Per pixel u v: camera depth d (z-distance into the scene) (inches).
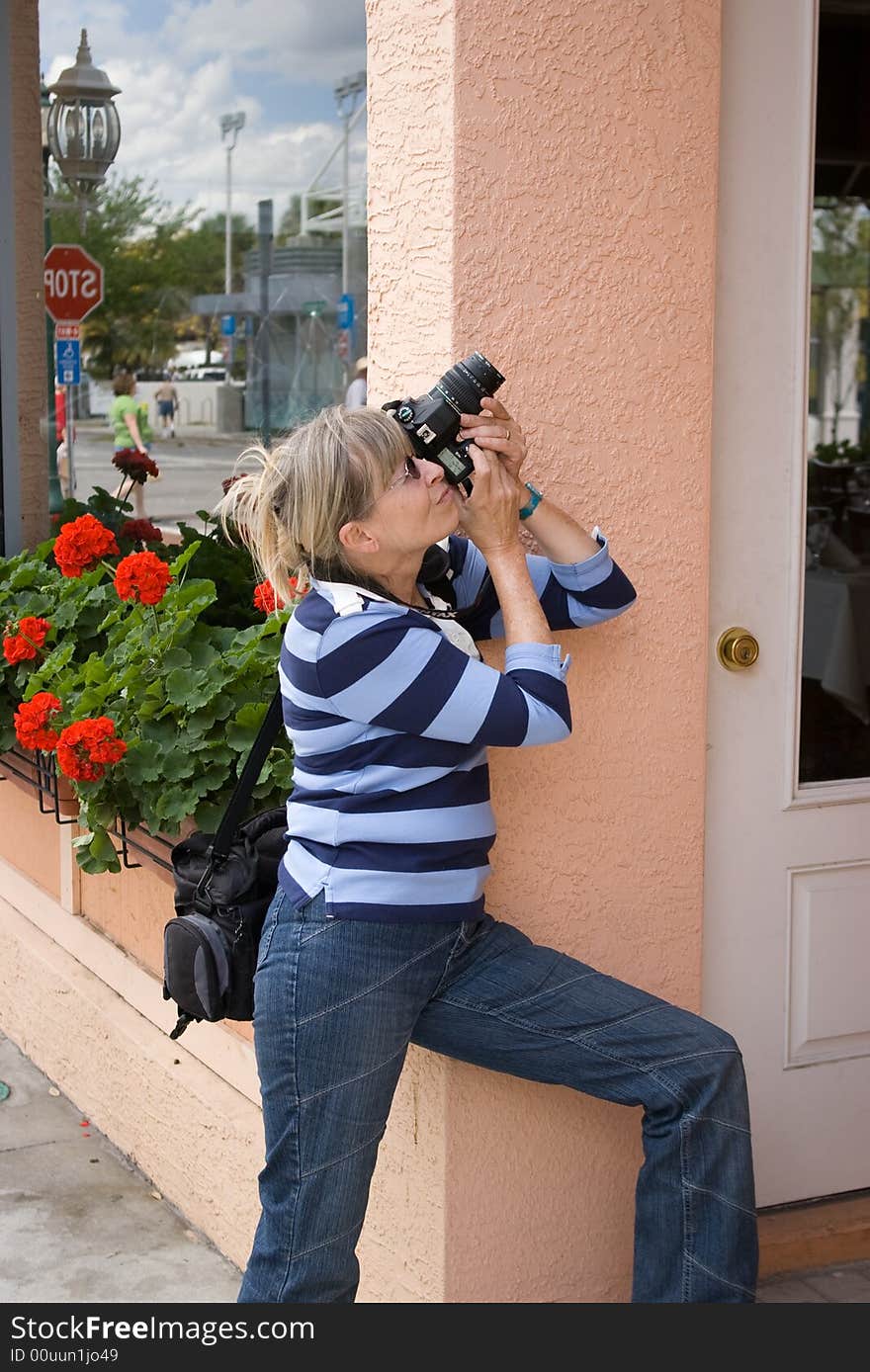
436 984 83.1
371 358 98.9
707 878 109.9
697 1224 82.4
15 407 185.2
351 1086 80.6
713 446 104.6
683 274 97.2
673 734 102.1
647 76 94.1
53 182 218.5
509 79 90.0
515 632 81.1
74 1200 134.6
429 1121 98.0
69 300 220.5
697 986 106.6
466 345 91.0
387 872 79.4
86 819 119.9
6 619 153.5
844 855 115.3
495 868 97.0
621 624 98.7
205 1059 132.5
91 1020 149.0
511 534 82.5
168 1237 128.0
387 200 95.4
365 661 77.0
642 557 98.7
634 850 102.0
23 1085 161.3
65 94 215.6
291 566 83.3
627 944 102.7
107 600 145.7
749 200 103.3
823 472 143.4
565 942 100.3
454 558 92.0
